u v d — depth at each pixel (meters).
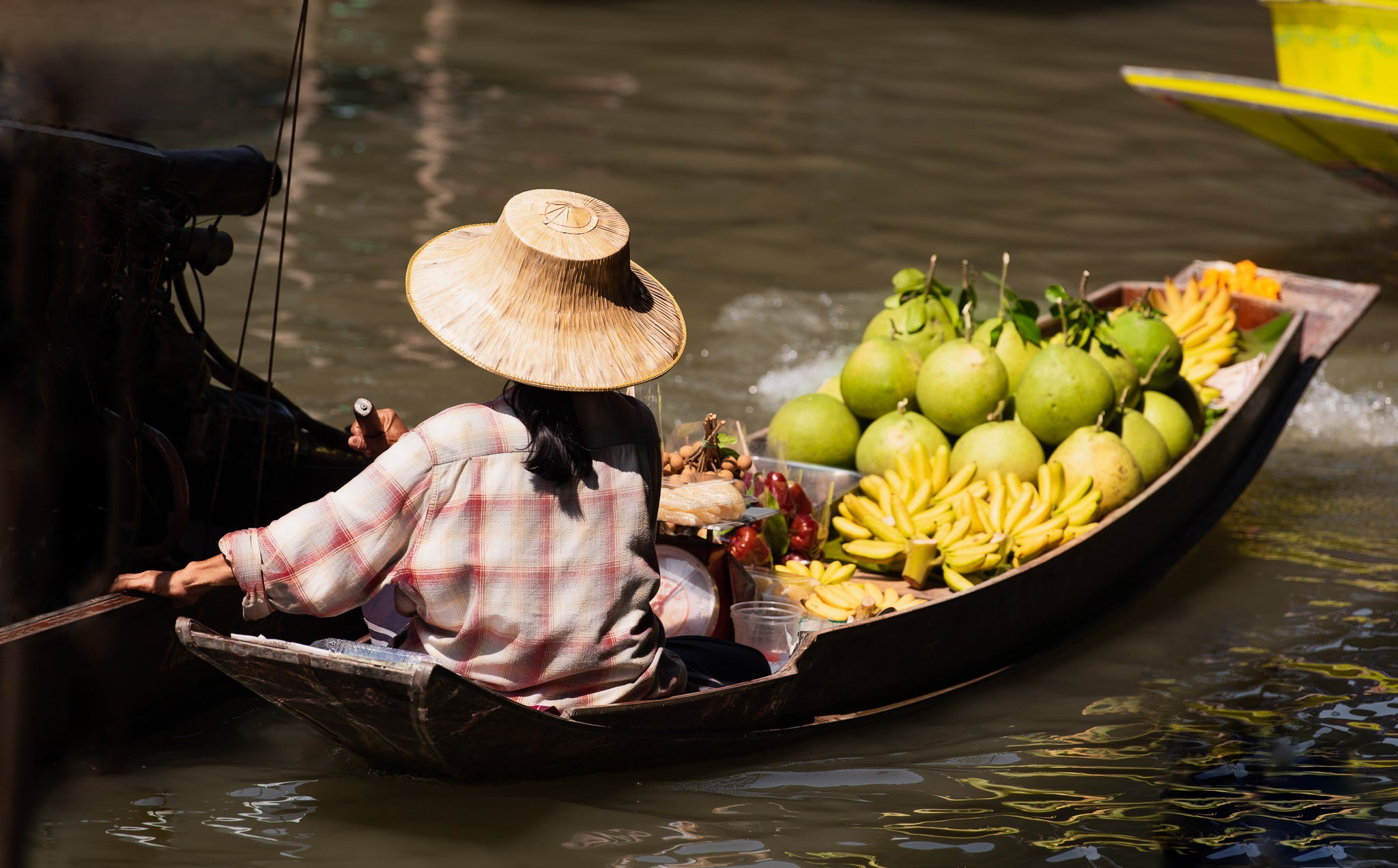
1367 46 18.64
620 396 7.23
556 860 7.05
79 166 7.29
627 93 29.45
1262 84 19.83
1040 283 19.19
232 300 16.11
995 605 9.25
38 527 7.49
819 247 20.19
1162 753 8.59
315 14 34.38
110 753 7.62
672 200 22.03
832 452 11.34
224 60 27.86
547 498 6.86
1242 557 11.91
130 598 7.39
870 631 8.45
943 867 7.18
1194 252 21.06
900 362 11.25
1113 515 10.25
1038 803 7.91
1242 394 12.30
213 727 8.23
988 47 37.88
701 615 8.65
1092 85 33.56
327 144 23.28
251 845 7.05
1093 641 10.25
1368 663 9.97
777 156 25.25
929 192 23.55
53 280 7.24
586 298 6.77
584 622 7.01
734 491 8.81
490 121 25.94
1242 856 7.41
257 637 6.87
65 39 22.30
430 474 6.68
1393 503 13.24
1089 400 10.79
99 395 7.82
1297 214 23.53
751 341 16.44
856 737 8.55
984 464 10.81
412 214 19.91
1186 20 45.50
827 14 41.41
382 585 6.90
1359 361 16.77
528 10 37.78
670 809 7.56
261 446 8.73
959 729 8.80
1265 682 9.65
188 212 7.95
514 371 6.63
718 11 40.38
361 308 16.25
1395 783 8.27
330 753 8.00
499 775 7.45
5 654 6.81
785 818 7.57
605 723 7.24
